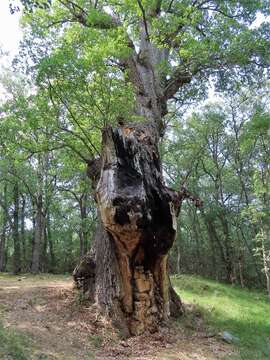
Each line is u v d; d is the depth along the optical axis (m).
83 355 6.21
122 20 12.42
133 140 7.62
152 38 10.52
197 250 31.25
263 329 9.79
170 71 11.48
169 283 9.55
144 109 10.58
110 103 9.38
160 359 6.52
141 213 6.91
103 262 8.32
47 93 9.45
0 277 18.22
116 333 7.34
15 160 11.93
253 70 12.75
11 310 7.86
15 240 27.58
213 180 27.97
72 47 9.24
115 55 9.30
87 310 8.07
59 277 18.77
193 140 26.55
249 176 26.62
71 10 12.20
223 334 8.58
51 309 8.16
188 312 10.10
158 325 7.95
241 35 10.63
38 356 5.71
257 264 27.47
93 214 31.61
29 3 6.05
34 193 26.78
